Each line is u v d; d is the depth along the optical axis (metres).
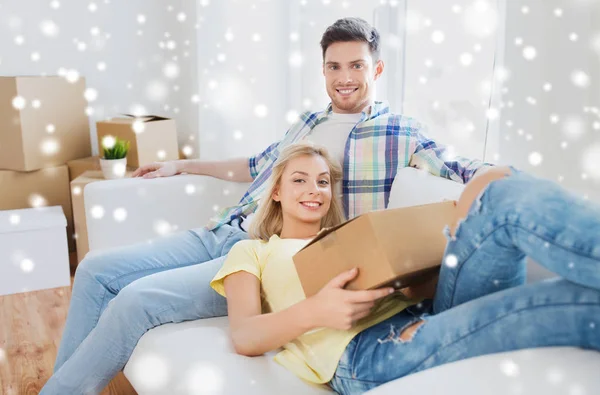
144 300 1.44
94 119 3.21
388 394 0.86
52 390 1.47
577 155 1.67
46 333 2.21
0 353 2.05
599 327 0.88
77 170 2.96
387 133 1.83
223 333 1.37
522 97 1.75
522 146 1.78
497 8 1.79
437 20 2.18
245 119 2.92
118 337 1.44
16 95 2.77
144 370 1.34
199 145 3.05
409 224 1.12
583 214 0.91
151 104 3.28
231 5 2.85
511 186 1.00
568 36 1.65
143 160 2.79
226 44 2.88
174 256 1.76
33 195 2.92
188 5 3.08
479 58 2.00
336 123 1.95
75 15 3.10
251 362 1.22
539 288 0.96
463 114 2.10
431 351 1.04
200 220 2.09
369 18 2.56
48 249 2.62
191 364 1.24
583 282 0.89
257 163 2.09
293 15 2.80
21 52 3.04
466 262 1.07
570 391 0.79
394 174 1.82
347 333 1.19
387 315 1.23
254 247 1.43
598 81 1.61
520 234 0.96
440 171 1.70
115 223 1.99
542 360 0.86
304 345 1.22
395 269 1.06
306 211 1.48
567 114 1.68
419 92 2.32
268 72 2.88
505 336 0.96
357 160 1.84
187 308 1.47
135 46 3.22
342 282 1.11
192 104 3.17
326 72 1.93
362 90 1.91
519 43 1.73
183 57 3.25
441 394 0.83
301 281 1.21
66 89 2.97
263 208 1.56
